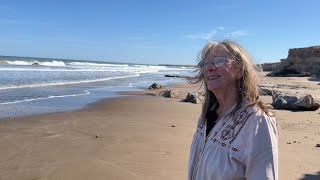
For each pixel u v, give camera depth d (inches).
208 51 91.4
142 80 1542.8
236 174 79.3
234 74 87.3
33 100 660.1
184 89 1067.3
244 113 82.6
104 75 1690.5
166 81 1557.6
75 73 1656.0
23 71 1491.1
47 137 369.7
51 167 272.5
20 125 426.6
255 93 84.6
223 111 89.6
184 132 405.4
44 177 253.1
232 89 88.0
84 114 525.7
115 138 369.1
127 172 264.5
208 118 93.4
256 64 88.4
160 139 366.9
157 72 2726.4
